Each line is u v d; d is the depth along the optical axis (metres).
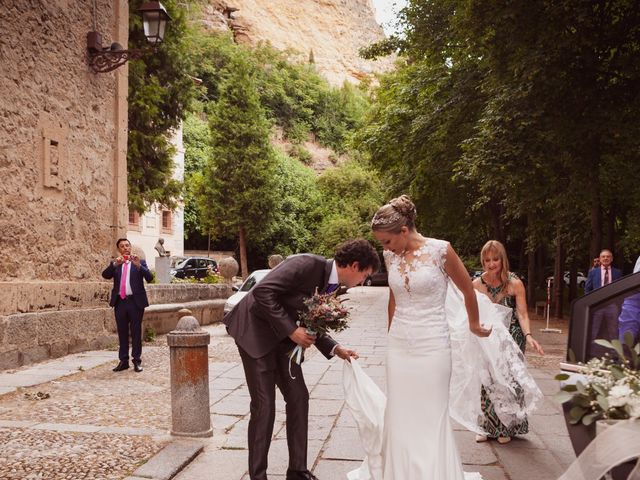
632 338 2.74
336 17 152.25
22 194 9.67
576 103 12.40
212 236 48.47
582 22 11.03
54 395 7.21
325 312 3.84
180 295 15.22
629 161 14.64
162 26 11.59
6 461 4.57
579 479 2.49
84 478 4.23
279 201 47.00
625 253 25.97
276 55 94.38
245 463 4.73
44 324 9.84
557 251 20.59
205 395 5.43
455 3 14.60
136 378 8.44
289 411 4.12
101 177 12.14
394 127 21.98
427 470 3.54
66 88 10.91
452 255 3.75
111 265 9.13
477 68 18.05
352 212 53.88
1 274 9.17
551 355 11.24
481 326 4.07
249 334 4.05
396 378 3.74
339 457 4.93
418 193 23.12
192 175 49.94
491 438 5.48
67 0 10.91
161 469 4.40
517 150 12.88
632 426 2.38
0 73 9.16
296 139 83.88
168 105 21.47
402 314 3.78
